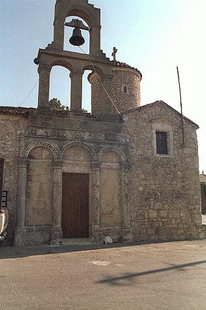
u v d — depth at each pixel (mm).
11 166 12000
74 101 13445
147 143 14641
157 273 6820
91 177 13125
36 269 7234
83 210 12922
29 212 11875
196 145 15883
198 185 15320
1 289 5523
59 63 13680
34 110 12672
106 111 14000
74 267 7480
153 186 14289
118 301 4832
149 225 13781
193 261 8305
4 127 12219
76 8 14148
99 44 14297
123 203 13336
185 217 14609
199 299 4926
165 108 15547
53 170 12414
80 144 13047
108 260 8477
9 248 10750
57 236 11758
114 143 13742
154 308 4484
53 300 4887
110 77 14219
